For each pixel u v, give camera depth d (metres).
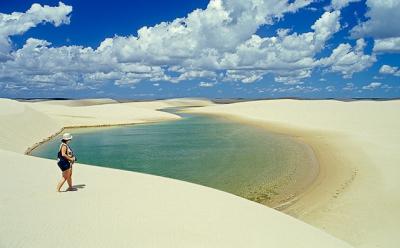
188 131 43.06
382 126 37.88
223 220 9.91
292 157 24.81
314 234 9.96
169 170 21.86
